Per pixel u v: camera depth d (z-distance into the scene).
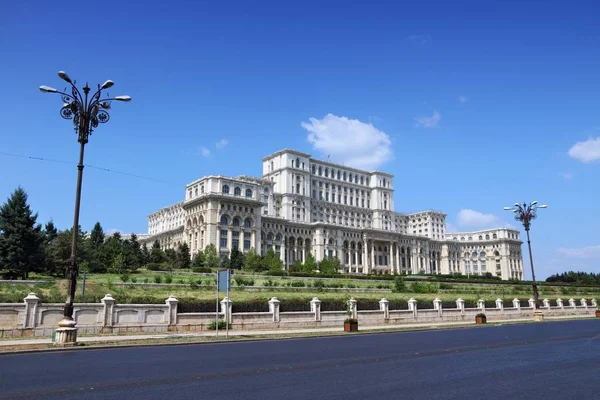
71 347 22.70
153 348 23.53
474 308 54.81
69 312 24.19
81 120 26.02
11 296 29.73
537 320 52.09
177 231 167.75
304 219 179.12
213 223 139.12
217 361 18.33
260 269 115.94
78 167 25.75
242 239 144.00
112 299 29.97
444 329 39.53
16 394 12.00
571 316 64.50
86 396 11.79
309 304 39.84
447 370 16.25
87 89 26.33
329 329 37.12
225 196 141.62
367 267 183.12
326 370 16.11
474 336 31.72
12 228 70.38
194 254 134.62
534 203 55.47
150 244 192.12
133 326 30.27
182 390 12.55
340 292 73.31
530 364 17.86
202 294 54.34
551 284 130.12
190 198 156.00
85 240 90.12
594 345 25.12
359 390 12.67
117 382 13.67
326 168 197.00
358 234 184.62
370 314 43.47
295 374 15.23
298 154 184.00
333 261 137.00
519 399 11.73
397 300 46.91
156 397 11.70
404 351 22.23
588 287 123.81
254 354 20.83
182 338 27.33
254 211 149.38
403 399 11.63
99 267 86.38
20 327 26.95
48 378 14.30
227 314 33.84
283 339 29.61
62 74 25.55
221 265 119.94
